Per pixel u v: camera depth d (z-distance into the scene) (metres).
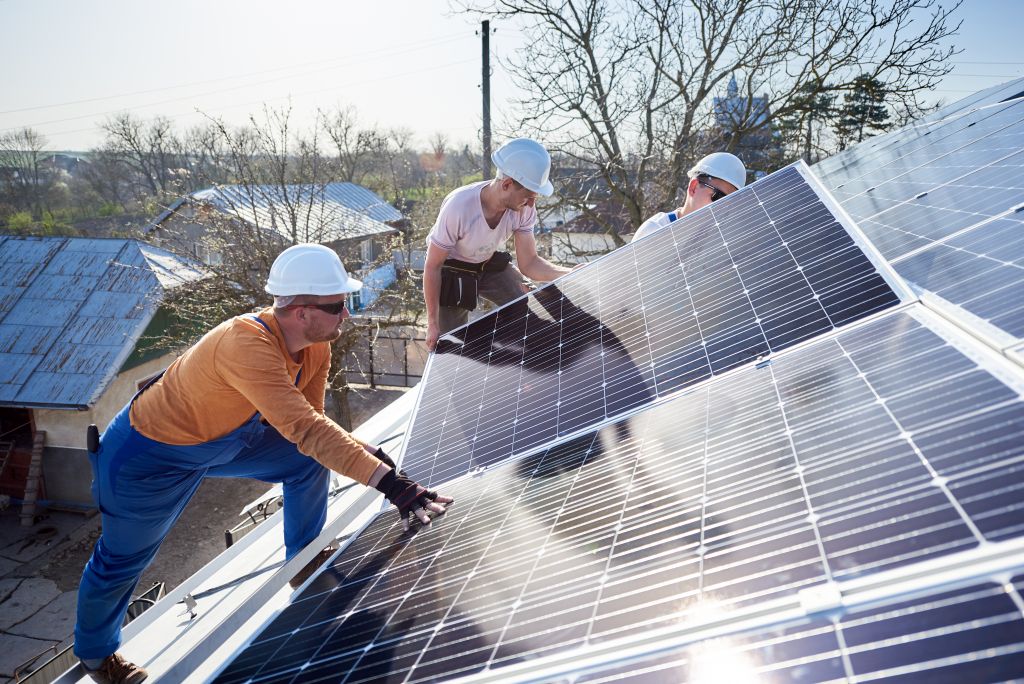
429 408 4.12
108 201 88.44
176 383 2.86
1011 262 2.30
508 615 1.83
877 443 1.65
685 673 1.27
